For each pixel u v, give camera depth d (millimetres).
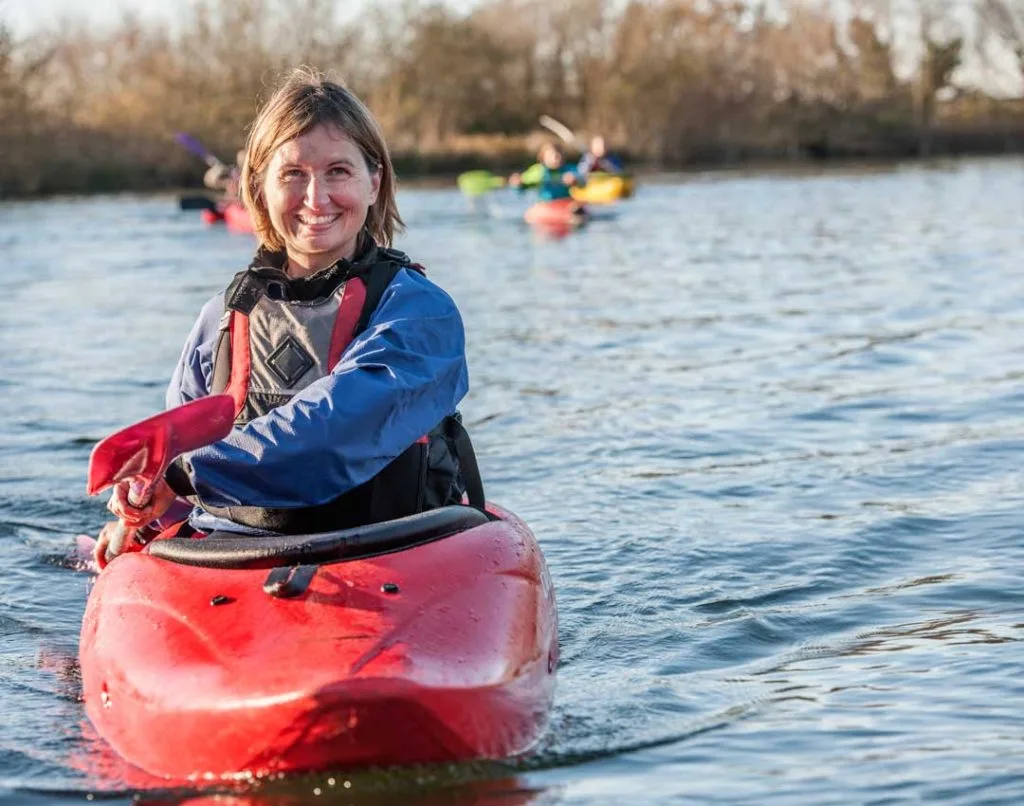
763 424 8367
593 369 10383
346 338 3992
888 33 56781
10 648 4977
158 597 3830
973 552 5770
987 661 4445
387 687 3301
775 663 4574
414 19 50594
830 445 7805
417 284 4078
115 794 3480
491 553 3990
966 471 7105
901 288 14734
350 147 4109
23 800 3510
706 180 37281
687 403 9062
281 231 4145
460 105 50406
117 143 39250
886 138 53000
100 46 46031
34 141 37625
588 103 52250
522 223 25031
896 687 4246
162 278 16875
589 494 6906
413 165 43531
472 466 4359
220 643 3572
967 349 10805
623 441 8016
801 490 6867
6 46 38562
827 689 4262
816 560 5742
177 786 3453
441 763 3441
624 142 49438
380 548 3881
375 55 50312
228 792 3398
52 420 8945
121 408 9289
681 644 4797
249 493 3830
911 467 7223
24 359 11203
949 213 24906
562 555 5922
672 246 20391
